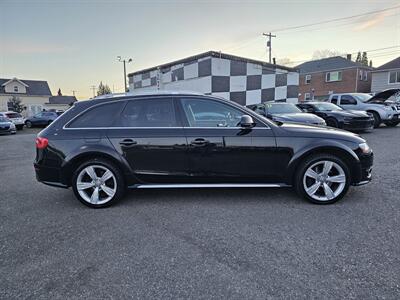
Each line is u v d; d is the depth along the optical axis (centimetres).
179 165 363
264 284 209
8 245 276
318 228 293
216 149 357
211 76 1344
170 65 1598
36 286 213
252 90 1482
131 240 279
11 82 4384
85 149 359
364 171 358
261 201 372
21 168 632
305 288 204
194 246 265
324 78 3469
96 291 207
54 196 421
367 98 1202
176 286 210
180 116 367
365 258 237
